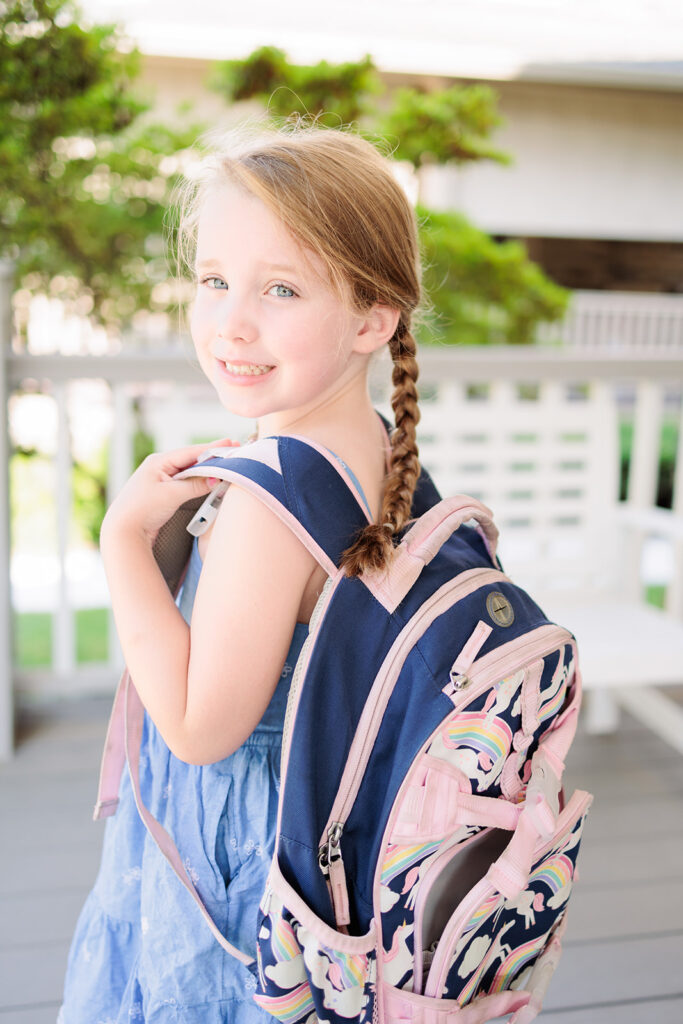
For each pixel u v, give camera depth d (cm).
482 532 85
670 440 697
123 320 452
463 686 70
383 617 70
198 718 69
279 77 440
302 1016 70
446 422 255
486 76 554
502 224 694
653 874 188
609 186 701
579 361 257
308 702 67
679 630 222
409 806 69
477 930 73
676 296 891
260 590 69
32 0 368
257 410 73
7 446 218
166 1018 79
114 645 261
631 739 249
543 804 73
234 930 79
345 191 71
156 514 77
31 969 154
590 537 263
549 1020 146
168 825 83
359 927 72
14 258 423
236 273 70
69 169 411
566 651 79
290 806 67
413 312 83
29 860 185
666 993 154
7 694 224
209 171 74
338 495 71
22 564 463
